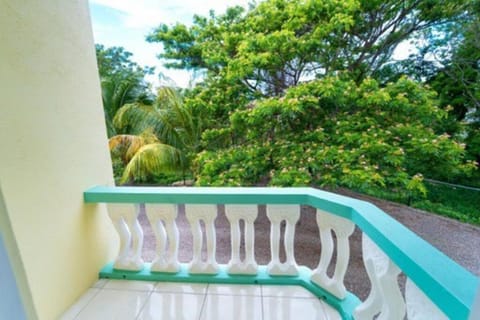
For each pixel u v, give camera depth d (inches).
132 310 51.9
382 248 33.0
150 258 75.2
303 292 55.9
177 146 120.9
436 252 28.2
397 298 34.2
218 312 51.2
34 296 43.5
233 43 126.0
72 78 53.9
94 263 60.3
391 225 35.4
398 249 29.4
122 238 61.5
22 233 41.7
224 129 124.1
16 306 42.0
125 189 58.9
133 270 61.8
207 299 54.7
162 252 61.0
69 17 53.2
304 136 106.1
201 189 57.9
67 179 52.1
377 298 39.2
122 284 59.7
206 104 125.7
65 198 51.4
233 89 126.8
